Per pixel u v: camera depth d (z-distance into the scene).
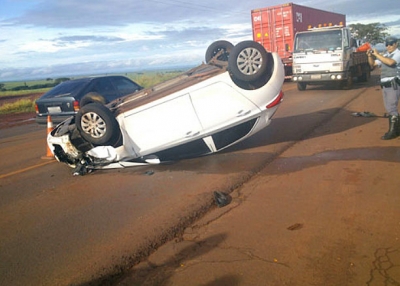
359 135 7.72
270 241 3.68
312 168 5.86
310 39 15.82
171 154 6.86
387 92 7.09
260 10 21.00
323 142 7.44
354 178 5.23
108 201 5.28
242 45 6.21
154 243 3.87
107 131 6.44
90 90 11.36
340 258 3.28
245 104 6.46
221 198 4.89
